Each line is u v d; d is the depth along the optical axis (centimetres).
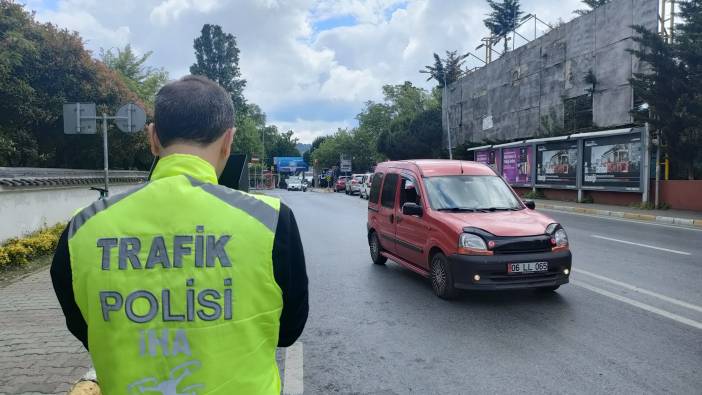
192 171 151
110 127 1762
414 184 805
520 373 441
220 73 5825
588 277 791
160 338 134
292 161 8356
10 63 1401
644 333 534
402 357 485
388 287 765
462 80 3909
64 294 143
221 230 141
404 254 818
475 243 638
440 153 4322
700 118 1647
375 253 948
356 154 6594
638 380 421
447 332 552
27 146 1540
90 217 142
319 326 584
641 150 1966
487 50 3759
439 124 4666
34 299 684
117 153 1962
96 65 1725
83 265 137
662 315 594
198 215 141
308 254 1073
